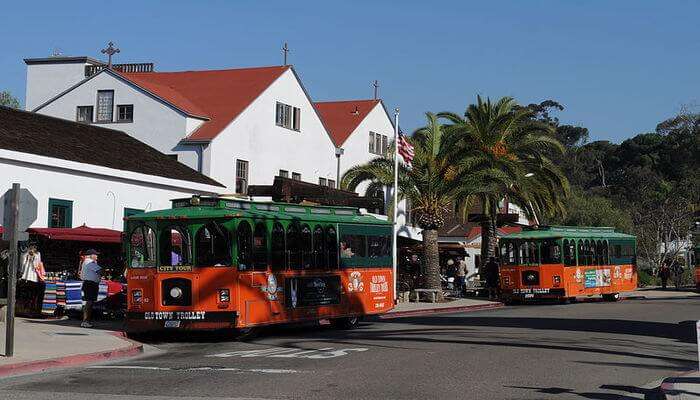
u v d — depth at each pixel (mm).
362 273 23094
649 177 115938
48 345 16547
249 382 12172
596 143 147500
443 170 36938
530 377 12930
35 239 24203
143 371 13531
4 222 14734
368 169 37312
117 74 40625
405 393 11242
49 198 26828
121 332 19719
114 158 30797
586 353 16312
